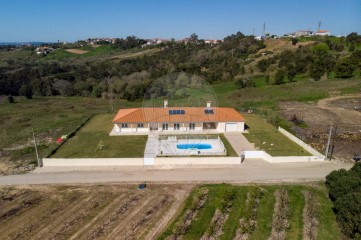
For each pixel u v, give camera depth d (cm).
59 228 2655
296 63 11138
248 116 6366
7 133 5822
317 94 8162
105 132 5272
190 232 2578
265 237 2525
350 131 5172
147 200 3081
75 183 3456
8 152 4647
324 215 2814
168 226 2652
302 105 7231
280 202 3014
